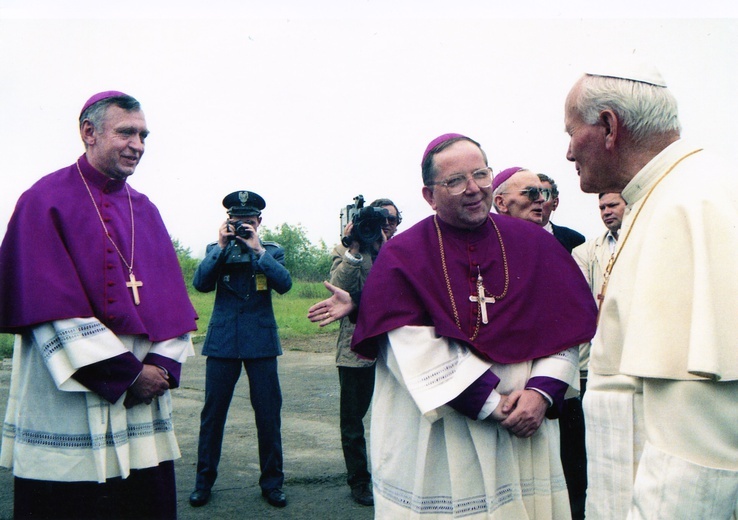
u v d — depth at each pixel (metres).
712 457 1.67
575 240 4.62
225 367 4.90
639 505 1.74
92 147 3.37
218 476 5.50
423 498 2.67
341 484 5.31
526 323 2.72
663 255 1.81
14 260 3.14
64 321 3.06
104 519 3.22
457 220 2.82
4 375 10.66
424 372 2.61
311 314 2.98
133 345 3.30
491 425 2.64
